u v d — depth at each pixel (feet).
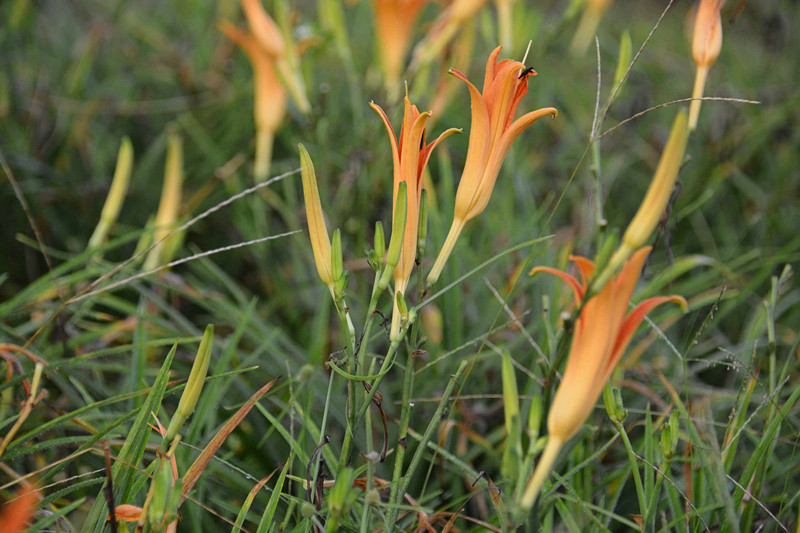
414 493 3.13
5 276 3.24
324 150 4.22
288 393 3.19
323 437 2.55
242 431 3.12
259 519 2.83
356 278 4.33
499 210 4.76
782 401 3.33
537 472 2.27
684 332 4.33
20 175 4.94
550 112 2.40
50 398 3.25
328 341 3.87
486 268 4.08
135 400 2.99
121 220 5.24
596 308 2.24
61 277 3.60
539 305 3.71
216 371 3.04
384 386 3.28
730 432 2.84
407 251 2.44
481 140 2.41
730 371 3.93
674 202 2.82
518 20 4.65
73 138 5.44
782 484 3.03
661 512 2.84
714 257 4.91
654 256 4.68
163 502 2.29
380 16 3.95
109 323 4.01
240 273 5.11
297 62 4.00
